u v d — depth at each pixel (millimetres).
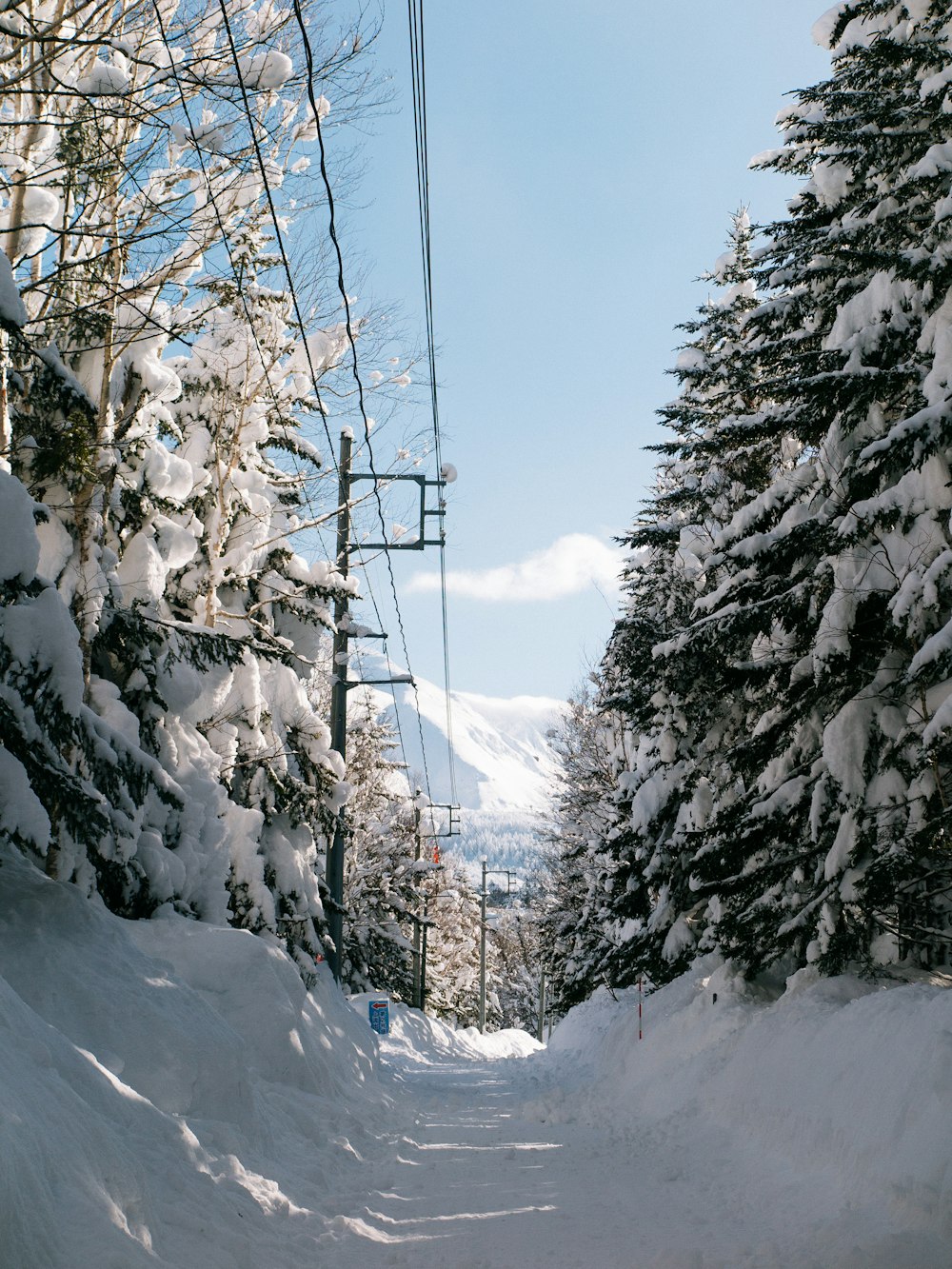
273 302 16984
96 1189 5359
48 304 12016
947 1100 7945
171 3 11508
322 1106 12492
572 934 31766
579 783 39562
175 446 18547
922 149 14250
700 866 15859
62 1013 8305
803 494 14898
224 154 9695
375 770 41562
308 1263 6852
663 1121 14094
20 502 8445
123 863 12047
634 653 21938
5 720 8836
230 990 12641
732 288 22156
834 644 13406
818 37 15414
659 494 27172
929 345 13000
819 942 14031
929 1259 6484
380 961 39469
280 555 19719
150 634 13914
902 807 13328
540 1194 9594
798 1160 9844
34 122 9195
